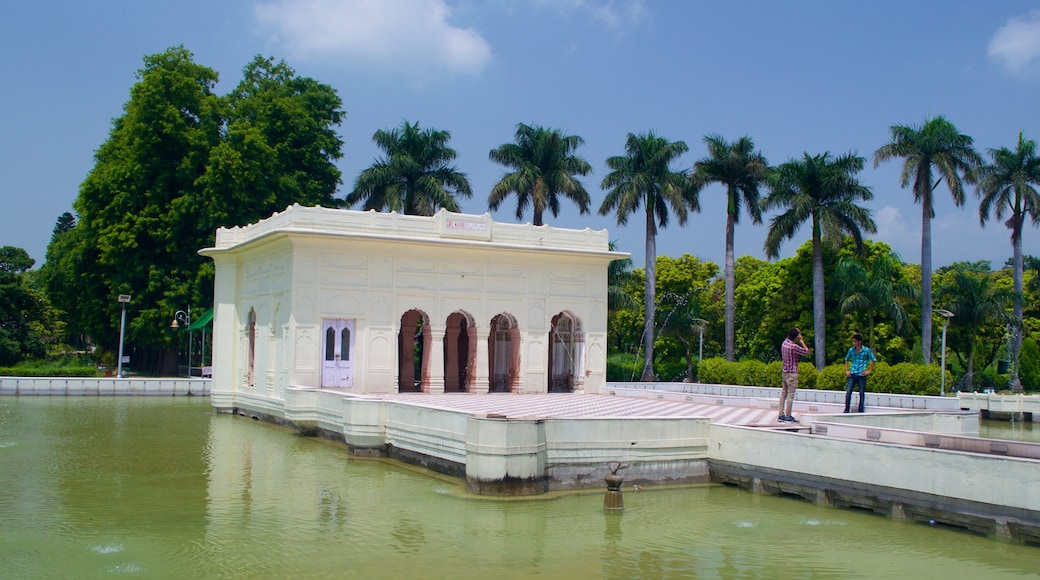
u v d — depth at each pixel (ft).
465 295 78.23
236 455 54.29
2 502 39.42
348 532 34.01
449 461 45.65
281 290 73.20
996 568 29.71
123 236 111.34
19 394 102.68
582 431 42.88
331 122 135.85
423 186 117.70
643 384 90.79
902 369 83.92
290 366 69.97
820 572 29.22
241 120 124.47
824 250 112.68
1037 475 31.68
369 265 73.92
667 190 111.96
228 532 33.94
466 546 32.12
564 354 87.20
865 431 42.47
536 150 116.57
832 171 105.50
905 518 36.40
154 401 97.96
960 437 38.22
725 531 34.81
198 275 112.68
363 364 73.15
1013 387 114.42
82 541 32.50
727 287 114.21
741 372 98.43
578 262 83.87
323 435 62.23
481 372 79.20
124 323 112.37
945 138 103.35
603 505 39.22
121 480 45.19
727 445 44.57
